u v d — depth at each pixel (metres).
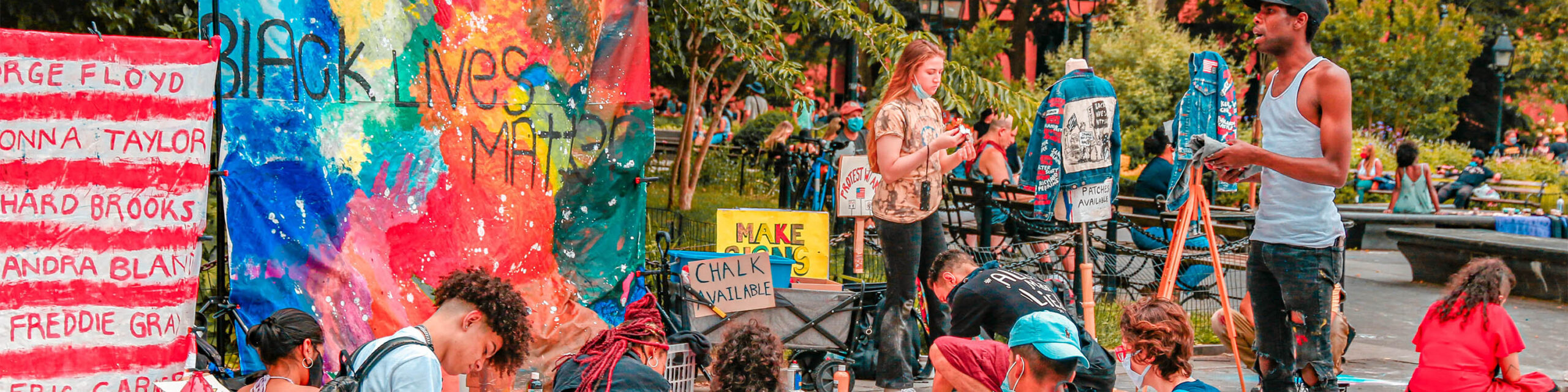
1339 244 4.93
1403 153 15.66
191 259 4.41
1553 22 31.62
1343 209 16.62
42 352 4.17
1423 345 5.60
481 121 5.29
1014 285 4.97
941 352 4.62
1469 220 14.72
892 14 10.91
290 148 4.77
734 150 20.47
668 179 18.02
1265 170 5.03
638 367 3.82
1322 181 4.69
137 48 4.28
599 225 5.68
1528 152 28.52
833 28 10.80
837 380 4.80
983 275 5.05
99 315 4.26
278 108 4.74
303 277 4.80
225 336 5.24
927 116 5.70
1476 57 28.81
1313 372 4.95
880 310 5.96
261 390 3.75
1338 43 27.84
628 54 5.73
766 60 11.78
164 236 4.35
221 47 4.58
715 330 5.57
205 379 4.39
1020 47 30.73
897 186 5.65
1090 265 5.82
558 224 5.56
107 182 4.25
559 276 5.55
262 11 4.69
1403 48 26.42
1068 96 6.55
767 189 17.83
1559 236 14.27
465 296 3.65
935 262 5.39
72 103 4.19
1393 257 14.09
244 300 4.69
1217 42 26.41
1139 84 24.42
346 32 4.91
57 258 4.18
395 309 4.99
